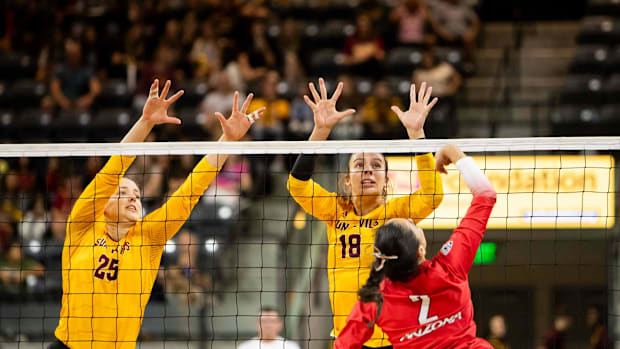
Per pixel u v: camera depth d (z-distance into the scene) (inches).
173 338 477.1
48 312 478.0
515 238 494.0
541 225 480.1
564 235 485.7
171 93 639.1
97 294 229.9
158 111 240.1
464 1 736.3
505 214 482.3
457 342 187.9
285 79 636.7
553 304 520.7
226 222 516.4
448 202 466.9
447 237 466.6
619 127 572.4
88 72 645.9
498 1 773.3
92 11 729.0
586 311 510.3
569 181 476.4
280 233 527.2
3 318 474.9
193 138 595.8
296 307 486.0
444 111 593.6
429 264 191.3
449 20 685.3
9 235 513.3
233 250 517.7
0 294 480.4
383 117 576.1
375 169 237.5
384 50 670.5
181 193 236.8
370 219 236.5
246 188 547.5
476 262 520.7
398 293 191.0
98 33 710.5
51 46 694.5
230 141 237.5
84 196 233.1
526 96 643.5
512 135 596.4
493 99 636.7
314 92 243.8
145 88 641.6
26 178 550.9
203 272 496.1
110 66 679.7
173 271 486.9
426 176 233.1
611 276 482.6
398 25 676.1
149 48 687.7
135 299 233.3
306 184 240.2
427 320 189.2
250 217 541.0
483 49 722.2
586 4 761.0
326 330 484.7
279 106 597.6
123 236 237.0
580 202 474.9
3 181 548.7
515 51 677.9
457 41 676.1
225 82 603.8
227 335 485.7
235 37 680.4
